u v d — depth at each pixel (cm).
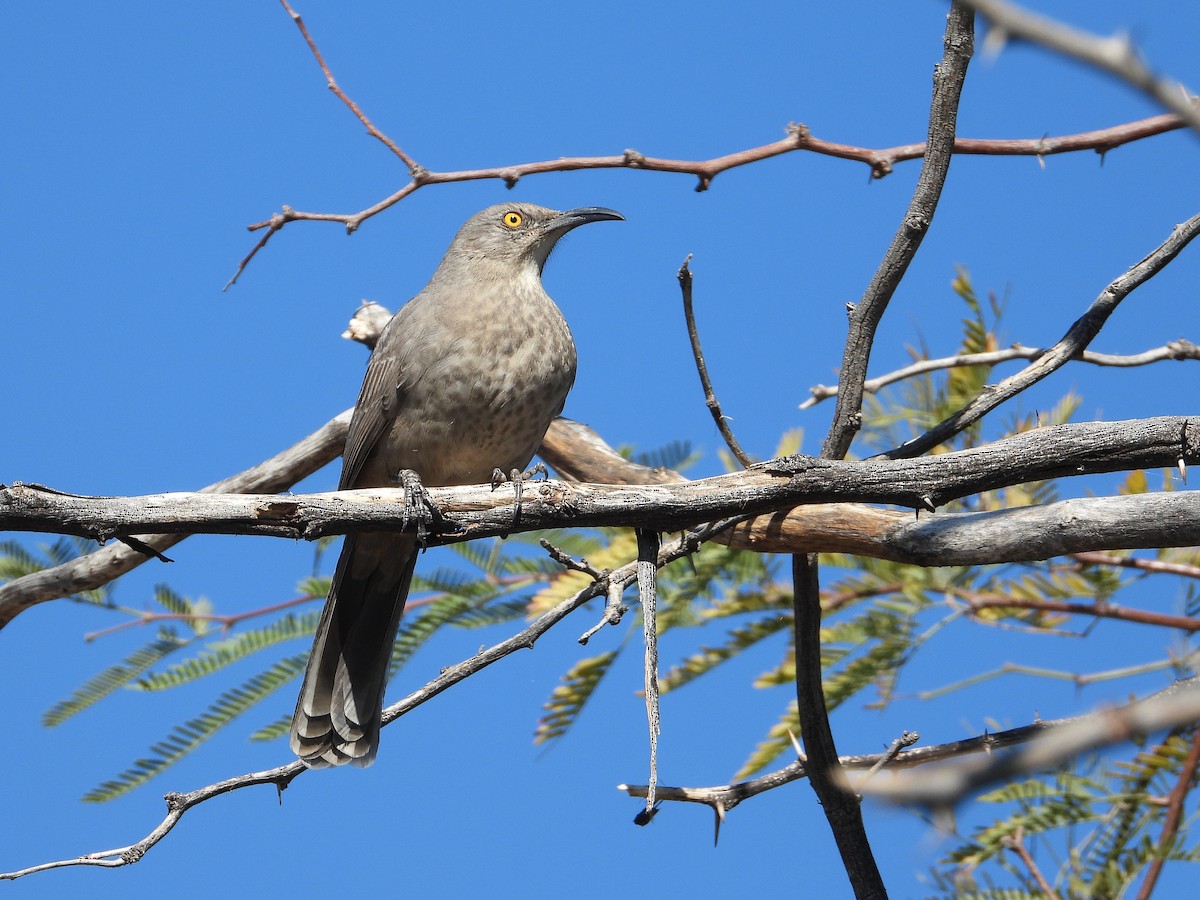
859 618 991
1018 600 977
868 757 877
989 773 240
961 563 880
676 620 1026
